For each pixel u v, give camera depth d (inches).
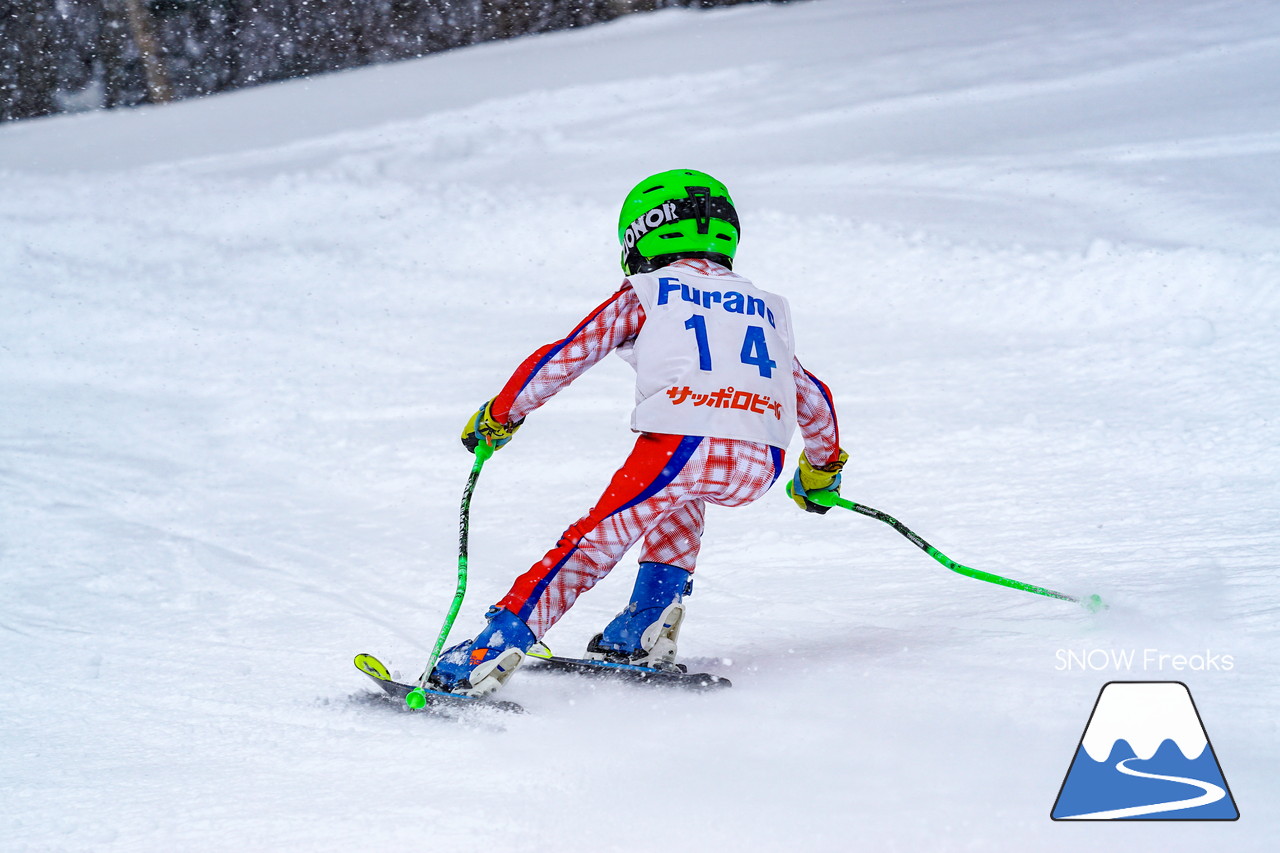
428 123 2682.1
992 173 1715.1
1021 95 2278.5
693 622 501.7
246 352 1208.2
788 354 432.8
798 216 1514.5
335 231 1654.8
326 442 931.3
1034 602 472.4
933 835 261.9
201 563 649.0
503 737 361.4
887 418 897.5
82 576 626.2
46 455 900.6
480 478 823.1
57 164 2573.8
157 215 1743.4
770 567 588.1
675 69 3014.3
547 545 666.2
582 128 2440.9
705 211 436.8
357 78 3718.0
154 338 1253.7
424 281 1449.3
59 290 1395.2
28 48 4131.4
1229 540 543.5
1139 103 2081.7
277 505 779.4
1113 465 729.0
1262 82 2122.3
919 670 395.2
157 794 327.9
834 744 328.2
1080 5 3260.3
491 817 291.7
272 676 455.5
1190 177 1576.0
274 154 2484.0
